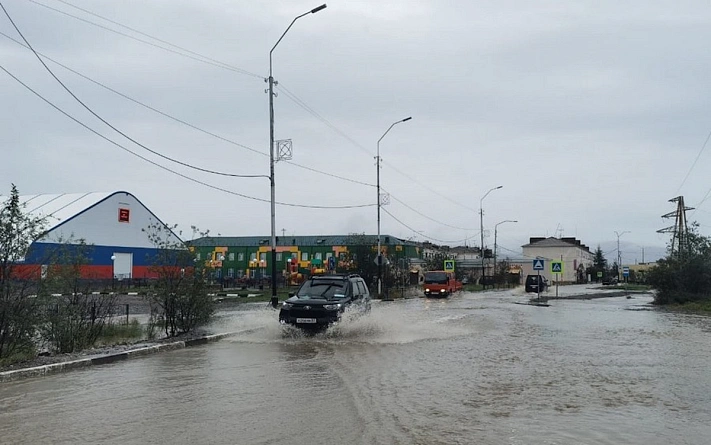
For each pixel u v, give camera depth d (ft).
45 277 42.06
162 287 55.06
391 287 164.45
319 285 61.67
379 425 24.08
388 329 62.13
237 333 57.57
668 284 123.95
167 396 29.50
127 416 25.35
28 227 40.47
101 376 35.09
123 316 77.41
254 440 21.91
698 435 22.99
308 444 21.48
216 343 51.62
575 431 23.35
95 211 198.70
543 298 147.54
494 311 98.43
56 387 31.73
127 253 210.59
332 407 27.22
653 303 127.54
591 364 40.40
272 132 86.38
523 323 74.33
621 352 46.70
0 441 21.56
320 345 50.03
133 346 45.85
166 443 21.45
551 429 23.61
